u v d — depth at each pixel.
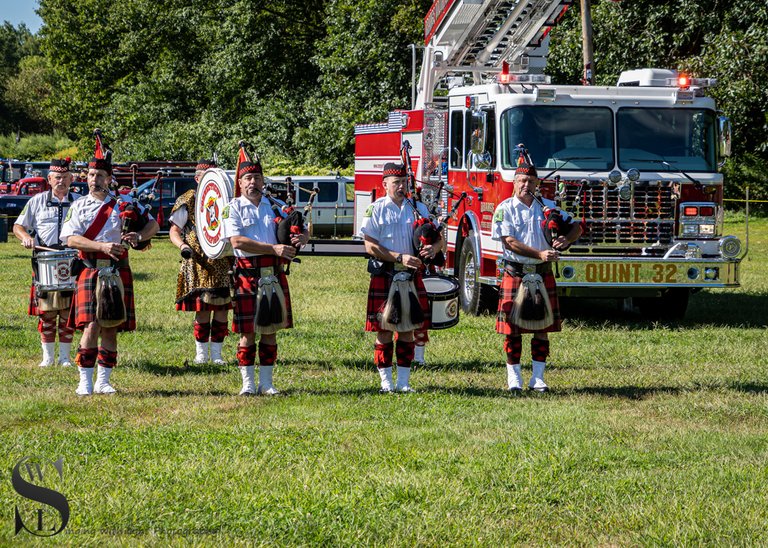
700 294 17.62
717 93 28.81
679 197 13.59
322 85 40.00
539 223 8.86
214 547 4.97
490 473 6.22
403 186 8.67
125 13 51.91
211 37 46.94
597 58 28.98
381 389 8.91
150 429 7.26
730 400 8.55
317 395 8.65
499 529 5.29
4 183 38.88
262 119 41.50
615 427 7.51
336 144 37.62
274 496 5.73
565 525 5.40
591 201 13.51
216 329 10.37
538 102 13.59
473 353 11.01
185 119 48.66
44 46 57.75
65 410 7.91
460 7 16.47
